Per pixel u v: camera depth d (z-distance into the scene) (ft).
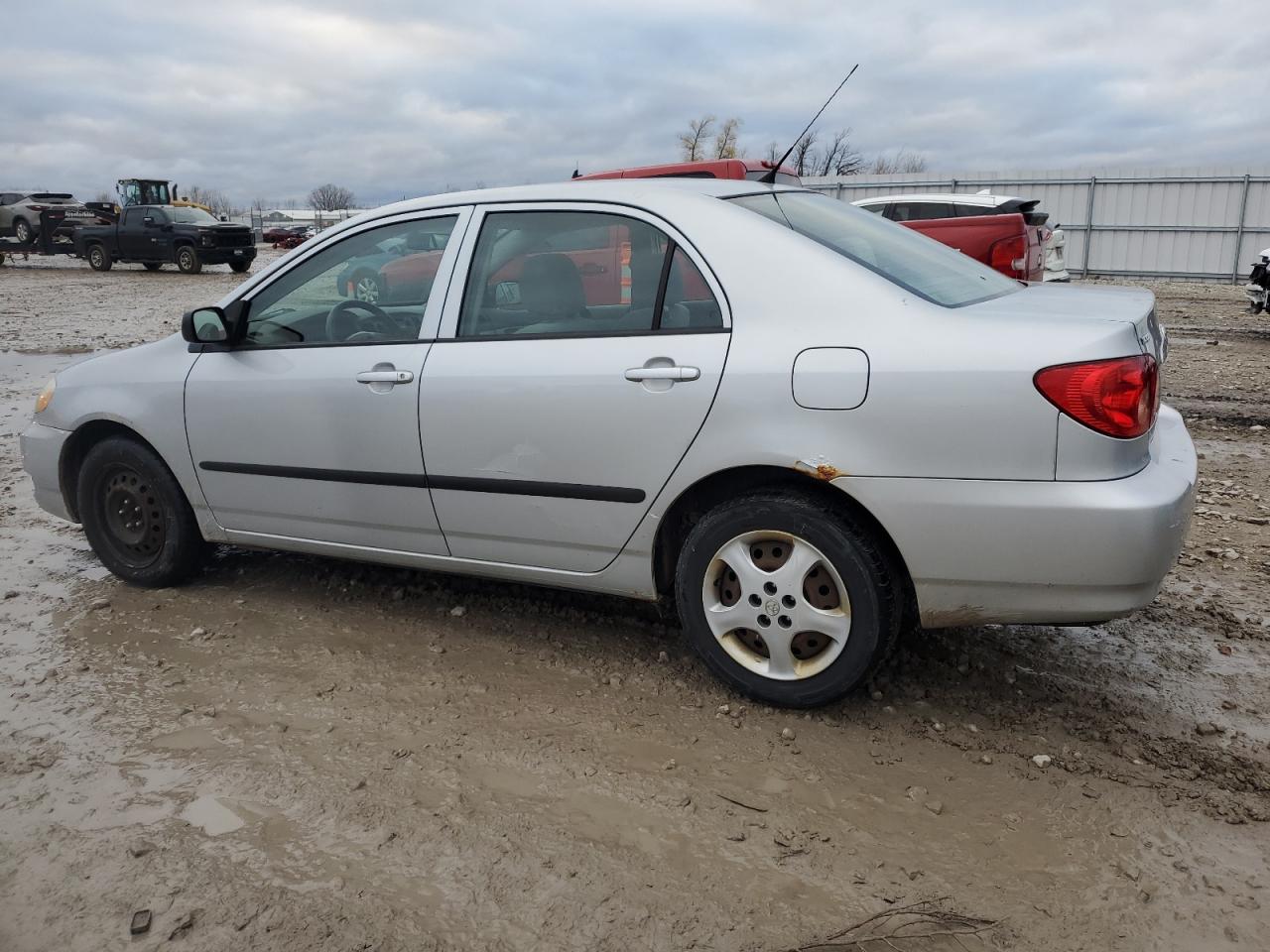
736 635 10.28
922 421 8.77
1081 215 80.79
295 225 208.13
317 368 11.89
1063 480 8.47
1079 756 9.28
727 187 11.14
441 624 12.55
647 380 9.86
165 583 13.83
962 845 7.98
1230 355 35.22
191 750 9.50
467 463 11.00
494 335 10.97
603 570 10.78
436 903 7.33
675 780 8.94
